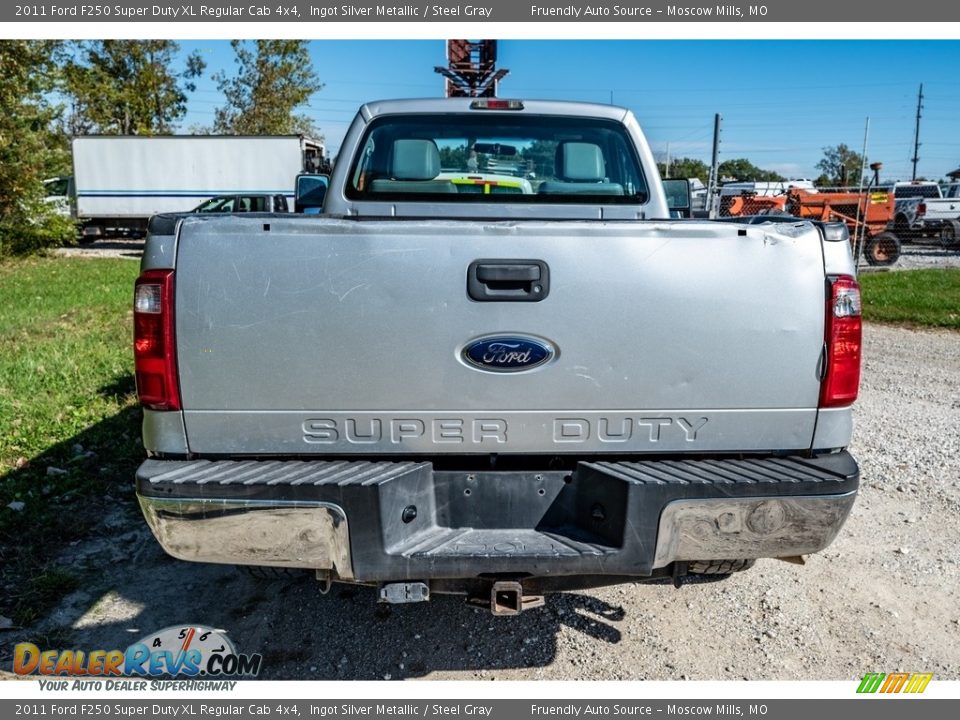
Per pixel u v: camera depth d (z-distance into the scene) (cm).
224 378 273
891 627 352
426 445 279
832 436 287
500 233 270
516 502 285
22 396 669
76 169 2662
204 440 278
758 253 276
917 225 2489
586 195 413
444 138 415
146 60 4175
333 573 283
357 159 410
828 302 279
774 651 335
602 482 276
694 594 383
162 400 274
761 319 278
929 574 399
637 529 270
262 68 4469
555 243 271
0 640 341
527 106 415
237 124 4519
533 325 274
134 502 481
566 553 269
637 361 277
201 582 393
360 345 273
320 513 266
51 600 373
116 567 405
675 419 282
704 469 277
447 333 273
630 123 420
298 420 277
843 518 276
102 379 745
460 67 1873
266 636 348
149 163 2661
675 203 495
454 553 268
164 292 269
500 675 321
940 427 651
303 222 268
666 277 274
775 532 273
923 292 1512
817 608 369
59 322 1080
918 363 935
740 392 281
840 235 281
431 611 370
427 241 270
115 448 562
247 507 266
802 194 2173
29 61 2088
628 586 392
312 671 324
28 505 461
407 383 275
